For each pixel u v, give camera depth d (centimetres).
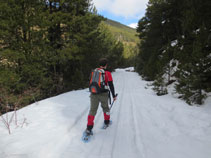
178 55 622
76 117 373
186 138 256
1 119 354
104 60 283
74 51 888
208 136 259
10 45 736
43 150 221
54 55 850
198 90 516
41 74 791
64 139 265
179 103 521
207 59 462
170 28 1297
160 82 731
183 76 538
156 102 549
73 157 213
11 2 680
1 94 514
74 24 901
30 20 723
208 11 665
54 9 933
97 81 271
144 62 2175
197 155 202
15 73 694
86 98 635
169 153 213
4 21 663
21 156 202
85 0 1008
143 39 2056
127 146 248
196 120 343
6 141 246
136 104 536
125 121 367
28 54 741
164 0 1259
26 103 634
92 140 267
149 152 222
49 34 870
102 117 391
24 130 291
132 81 1477
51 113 399
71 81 1059
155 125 331
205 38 488
